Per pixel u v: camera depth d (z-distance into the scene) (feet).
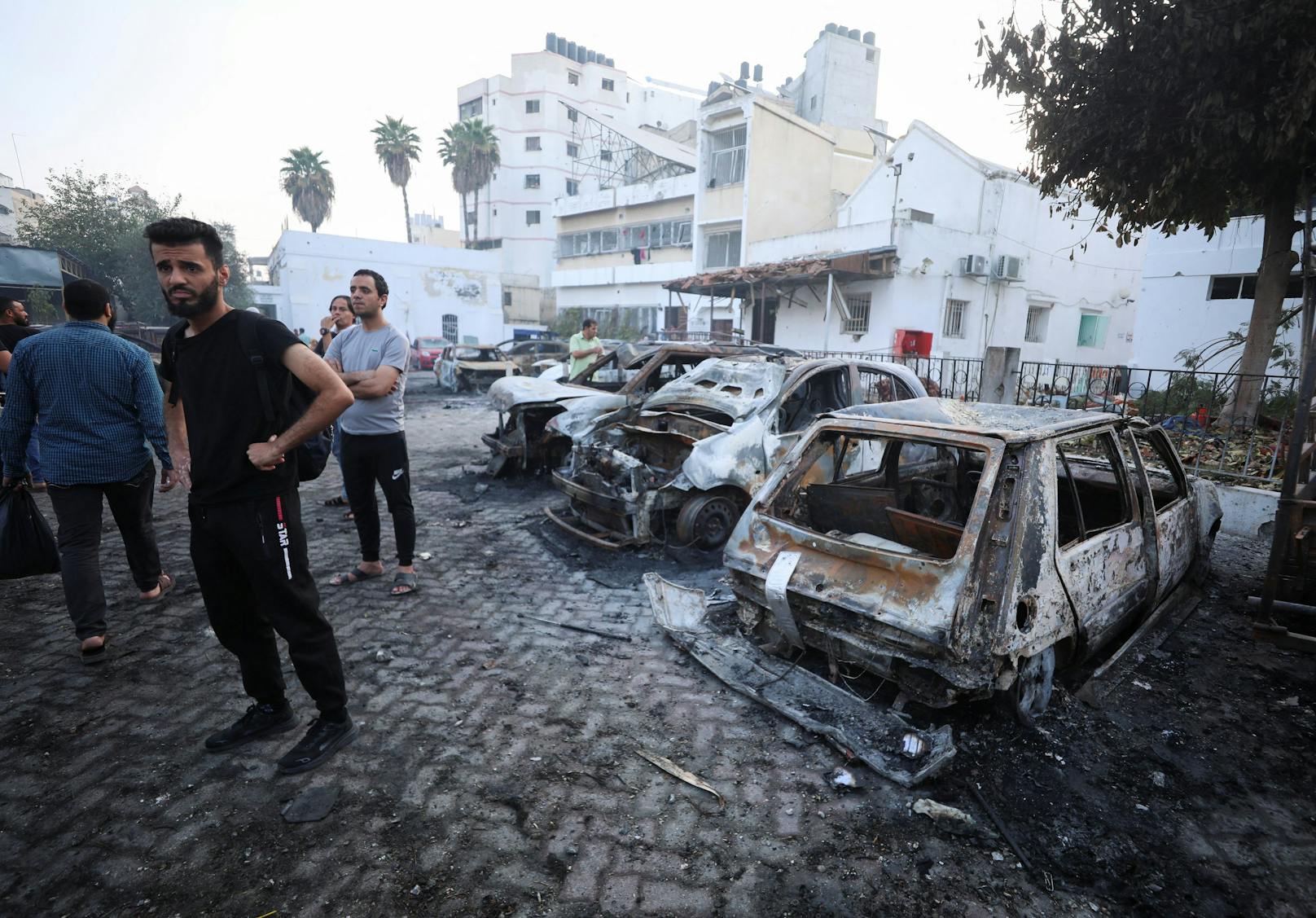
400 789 8.28
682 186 88.17
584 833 7.61
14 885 6.73
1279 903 6.72
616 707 10.23
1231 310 37.24
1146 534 11.63
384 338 13.82
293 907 6.53
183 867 7.01
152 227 7.09
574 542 18.39
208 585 8.16
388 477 14.12
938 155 57.47
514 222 152.46
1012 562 8.75
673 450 19.01
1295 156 18.72
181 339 7.88
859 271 49.03
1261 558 16.98
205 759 8.75
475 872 7.02
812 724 9.38
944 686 9.01
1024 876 7.05
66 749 8.93
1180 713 10.12
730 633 12.34
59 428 10.60
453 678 11.04
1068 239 59.47
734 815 7.92
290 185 147.13
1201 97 17.69
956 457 14.76
